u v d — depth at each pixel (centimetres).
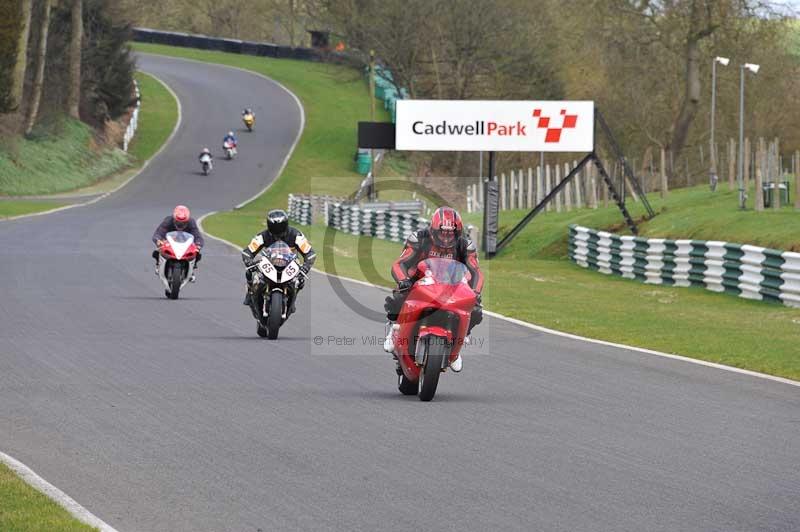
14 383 4275
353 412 3819
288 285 5734
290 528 2461
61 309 6725
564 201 17138
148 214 18238
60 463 3031
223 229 15662
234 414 3744
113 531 2370
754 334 6519
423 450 3231
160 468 2983
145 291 7862
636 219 13538
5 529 2330
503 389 4403
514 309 7631
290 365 4909
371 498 2702
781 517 2588
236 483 2834
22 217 16100
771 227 10625
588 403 4094
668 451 3278
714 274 9588
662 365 5112
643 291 9744
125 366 4741
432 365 3978
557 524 2502
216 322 6378
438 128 13138
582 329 6581
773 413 3950
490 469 3009
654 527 2491
